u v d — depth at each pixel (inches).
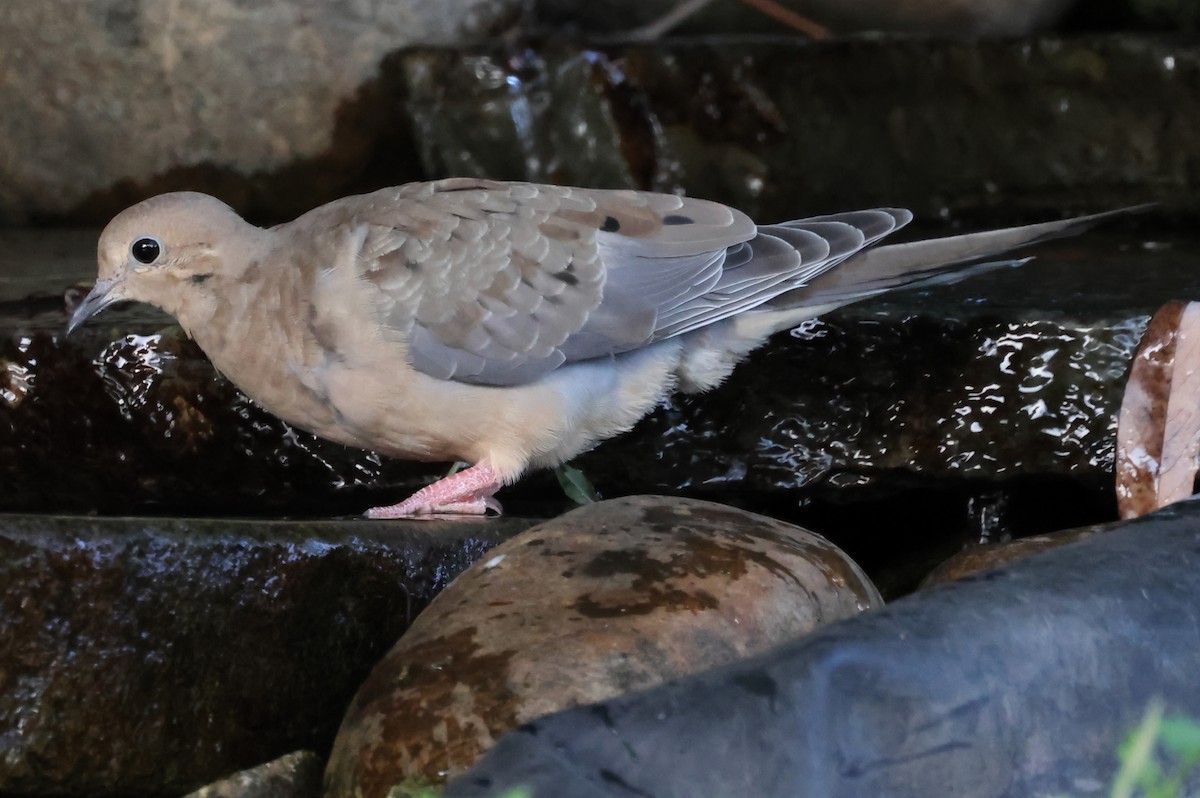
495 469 341.7
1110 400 357.1
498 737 227.9
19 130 555.2
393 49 550.3
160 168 557.3
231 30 541.0
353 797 232.5
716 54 506.6
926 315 368.5
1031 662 204.1
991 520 380.2
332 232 332.5
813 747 188.2
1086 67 473.4
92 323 377.1
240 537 270.8
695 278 342.0
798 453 380.5
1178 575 223.6
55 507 388.2
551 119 517.0
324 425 343.3
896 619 203.2
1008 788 199.8
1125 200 480.1
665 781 181.6
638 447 382.6
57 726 255.1
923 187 502.9
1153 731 167.9
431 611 259.1
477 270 327.6
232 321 333.4
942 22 542.9
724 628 250.1
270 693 276.2
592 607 250.1
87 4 539.2
